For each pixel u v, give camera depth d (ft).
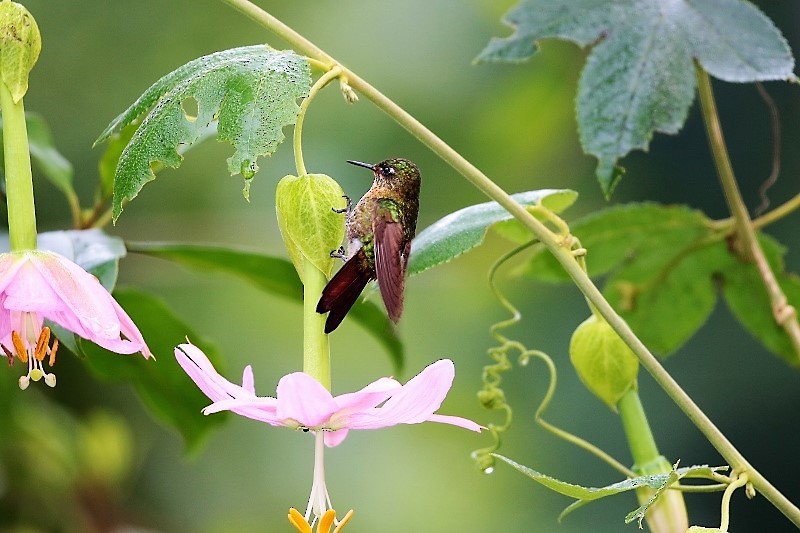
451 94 9.02
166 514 9.11
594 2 7.16
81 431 8.54
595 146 7.09
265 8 8.84
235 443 9.34
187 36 8.70
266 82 6.72
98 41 8.63
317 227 6.73
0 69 6.74
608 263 7.55
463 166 6.86
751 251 7.39
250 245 8.52
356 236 6.83
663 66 7.11
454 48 9.01
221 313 8.95
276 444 9.41
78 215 7.42
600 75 7.12
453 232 7.02
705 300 7.59
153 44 8.69
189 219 8.44
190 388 7.54
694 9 7.14
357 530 9.61
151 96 6.77
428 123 9.02
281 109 6.71
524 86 9.08
